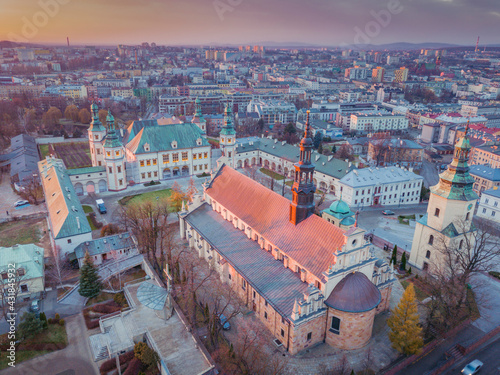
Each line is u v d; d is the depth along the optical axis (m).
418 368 66.06
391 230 125.75
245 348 63.16
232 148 176.75
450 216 88.94
